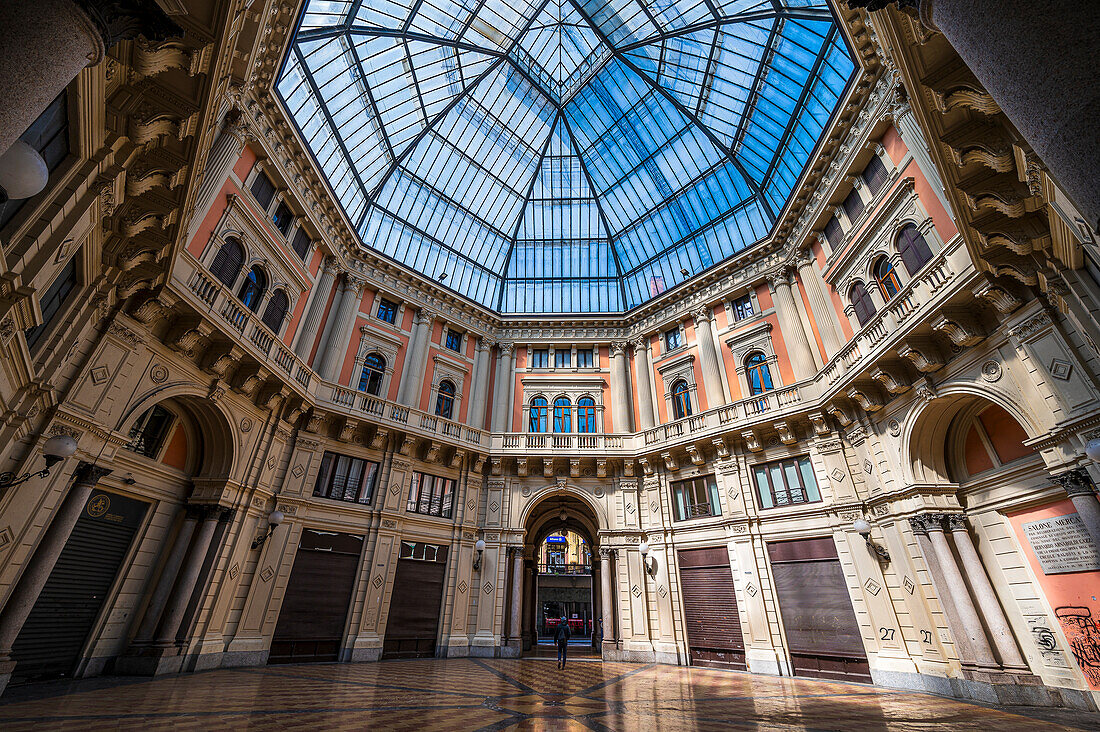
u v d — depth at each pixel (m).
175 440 12.17
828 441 14.77
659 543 17.89
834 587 13.65
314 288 17.05
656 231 22.92
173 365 10.99
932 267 10.55
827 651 13.23
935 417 11.58
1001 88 2.81
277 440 14.41
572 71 20.33
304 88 14.90
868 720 7.38
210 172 11.73
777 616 14.52
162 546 11.63
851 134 13.83
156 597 11.01
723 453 17.00
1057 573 9.21
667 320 21.28
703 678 12.70
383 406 17.69
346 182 18.50
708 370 19.17
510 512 19.09
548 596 37.25
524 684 10.73
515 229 24.27
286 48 12.47
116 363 9.53
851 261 14.24
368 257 19.27
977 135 6.82
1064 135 2.48
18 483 7.22
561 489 19.44
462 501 18.64
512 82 20.20
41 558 8.15
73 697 7.38
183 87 6.18
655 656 16.42
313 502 14.96
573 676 12.47
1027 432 8.95
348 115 16.91
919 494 11.45
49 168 5.73
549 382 22.08
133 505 11.04
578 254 24.48
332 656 14.23
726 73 17.12
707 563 16.59
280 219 15.32
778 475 15.98
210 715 6.39
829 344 15.27
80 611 9.76
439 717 6.84
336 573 15.02
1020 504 9.91
